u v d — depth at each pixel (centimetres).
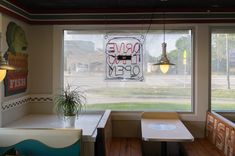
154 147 421
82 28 430
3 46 349
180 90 430
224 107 423
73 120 344
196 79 418
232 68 423
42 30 433
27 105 429
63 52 439
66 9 425
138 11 420
